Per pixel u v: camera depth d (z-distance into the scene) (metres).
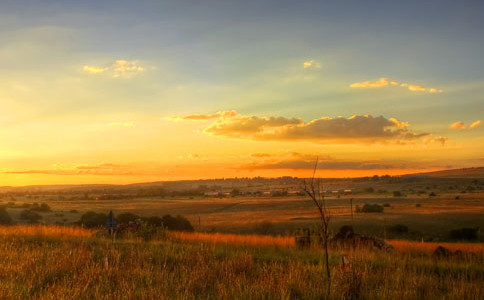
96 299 7.50
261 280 8.72
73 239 15.91
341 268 8.64
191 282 8.72
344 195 174.12
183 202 168.12
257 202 154.12
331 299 7.66
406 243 22.16
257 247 16.19
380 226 61.56
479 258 13.30
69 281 8.66
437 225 62.19
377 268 11.28
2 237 15.60
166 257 11.80
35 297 7.47
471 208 95.06
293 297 7.95
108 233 19.14
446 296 8.05
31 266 9.93
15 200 193.38
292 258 12.58
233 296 7.73
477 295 7.89
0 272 9.36
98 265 10.39
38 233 17.17
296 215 92.06
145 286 8.55
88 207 139.62
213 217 97.19
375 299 7.75
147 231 18.94
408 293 7.91
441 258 13.52
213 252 13.23
